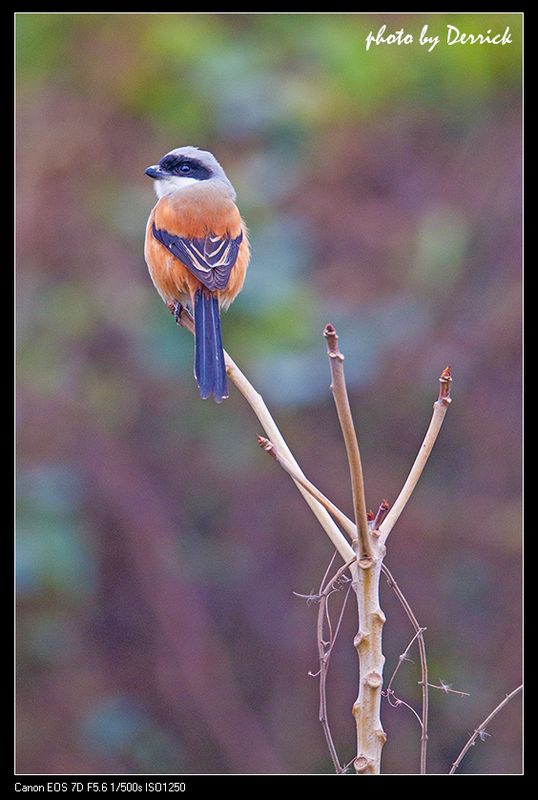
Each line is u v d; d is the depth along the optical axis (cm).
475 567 1315
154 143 1376
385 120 1416
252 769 1280
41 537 1216
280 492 1364
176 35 1313
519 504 1324
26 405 1302
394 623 1295
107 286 1318
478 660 1274
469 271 1370
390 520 472
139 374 1338
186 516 1359
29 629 1291
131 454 1344
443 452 1352
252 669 1322
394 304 1341
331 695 1288
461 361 1336
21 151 1339
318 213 1391
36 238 1329
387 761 1223
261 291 1223
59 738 1273
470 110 1420
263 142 1366
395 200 1407
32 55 1329
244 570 1347
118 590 1327
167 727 1299
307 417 1355
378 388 1336
